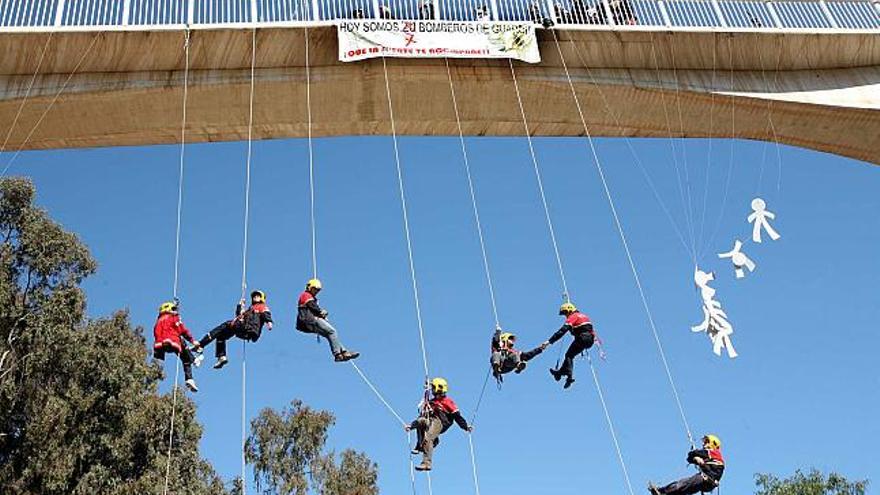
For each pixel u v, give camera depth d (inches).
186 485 894.4
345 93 716.7
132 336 956.0
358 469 1207.6
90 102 681.6
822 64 794.8
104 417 828.6
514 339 533.0
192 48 672.4
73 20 649.6
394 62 695.7
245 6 674.2
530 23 708.7
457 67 706.8
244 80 690.8
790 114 788.6
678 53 750.5
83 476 794.2
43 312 853.2
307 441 1179.9
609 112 773.3
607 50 733.9
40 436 797.9
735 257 650.8
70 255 906.1
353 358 483.8
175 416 871.7
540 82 725.9
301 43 685.3
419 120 763.4
